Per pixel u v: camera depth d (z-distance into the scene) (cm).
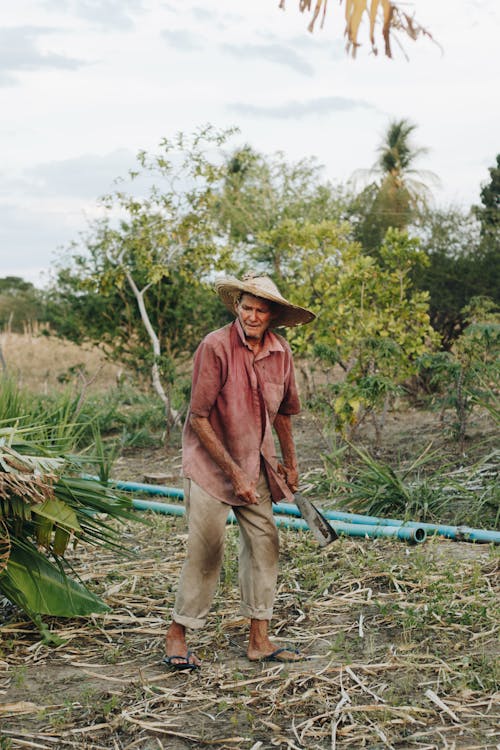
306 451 1001
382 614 479
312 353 997
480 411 1056
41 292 1658
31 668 424
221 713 369
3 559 444
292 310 415
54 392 1173
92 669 422
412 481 799
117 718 362
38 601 466
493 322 1120
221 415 414
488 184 2478
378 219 2234
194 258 1330
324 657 427
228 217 2061
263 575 422
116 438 1152
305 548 617
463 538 630
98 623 480
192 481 416
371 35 238
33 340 2531
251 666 419
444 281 1552
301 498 432
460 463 843
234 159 2173
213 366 407
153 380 1265
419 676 398
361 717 359
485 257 1598
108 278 1334
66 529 470
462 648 432
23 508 444
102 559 611
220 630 461
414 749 332
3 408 566
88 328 1514
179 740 347
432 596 505
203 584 416
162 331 1501
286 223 1103
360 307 1052
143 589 541
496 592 509
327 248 1098
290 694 385
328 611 495
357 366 1007
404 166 2855
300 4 245
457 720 354
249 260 1966
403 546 618
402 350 1038
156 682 402
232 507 424
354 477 835
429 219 1714
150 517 746
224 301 432
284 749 337
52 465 447
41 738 349
